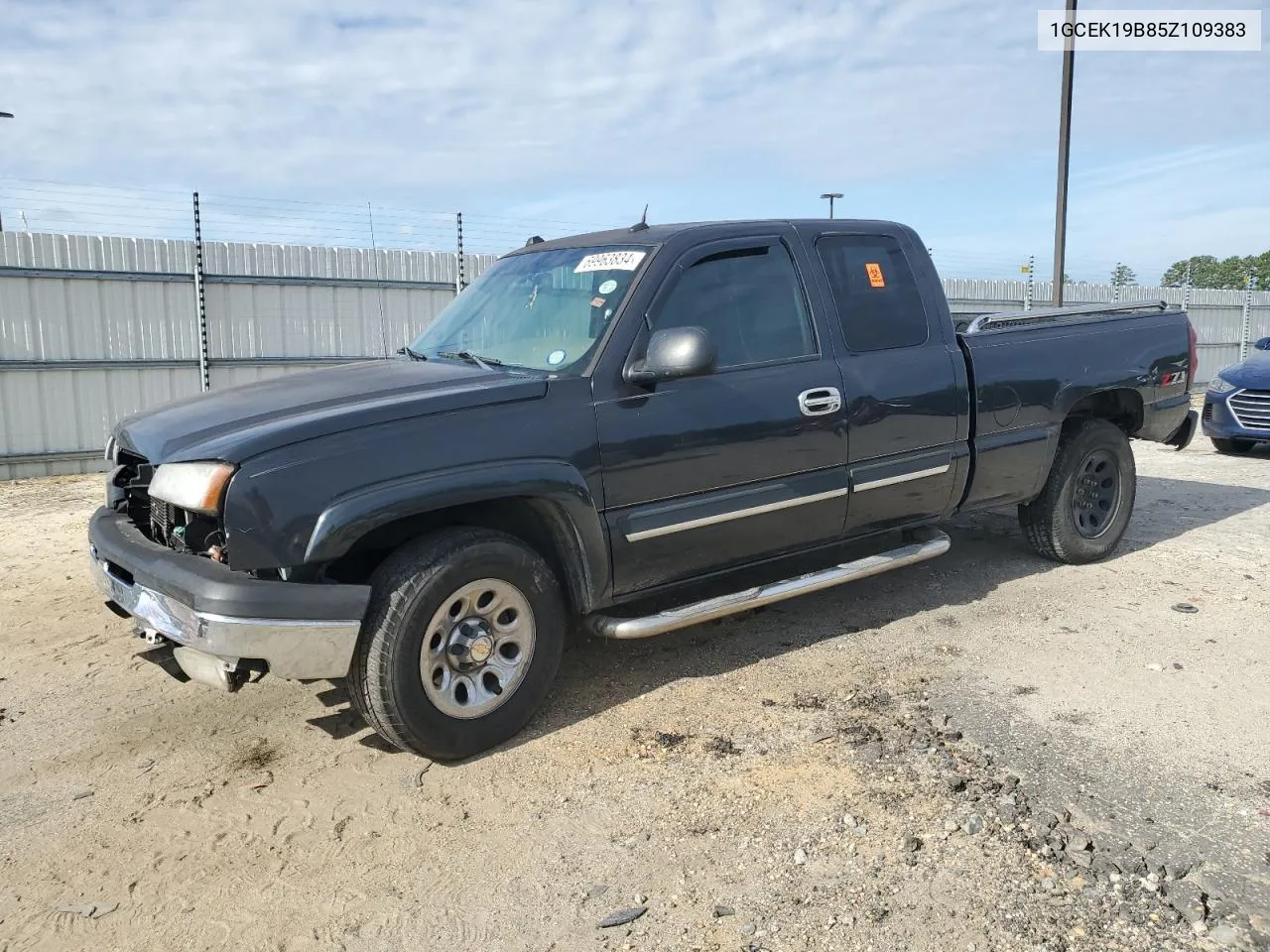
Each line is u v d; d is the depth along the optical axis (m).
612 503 3.69
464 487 3.29
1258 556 5.99
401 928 2.59
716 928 2.54
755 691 4.04
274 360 13.12
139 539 3.55
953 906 2.60
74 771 3.48
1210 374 22.62
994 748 3.48
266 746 3.65
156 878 2.83
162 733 3.78
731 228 4.20
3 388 11.37
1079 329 5.45
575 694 4.05
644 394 3.76
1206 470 9.59
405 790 3.30
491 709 3.50
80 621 5.13
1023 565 5.80
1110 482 5.82
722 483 3.97
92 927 2.61
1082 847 2.84
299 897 2.72
